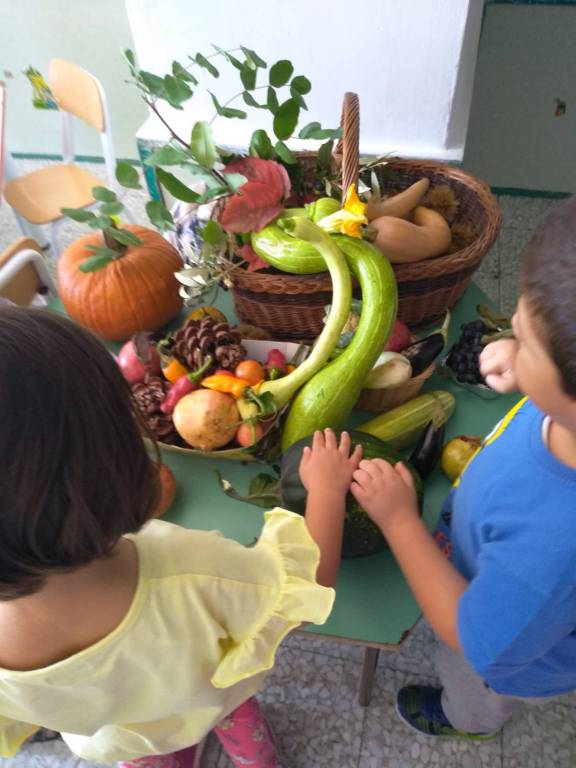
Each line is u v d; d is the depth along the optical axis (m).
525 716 1.12
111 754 0.74
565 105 1.88
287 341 0.95
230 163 0.87
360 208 0.79
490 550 0.47
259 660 0.55
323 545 0.62
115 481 0.38
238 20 1.34
